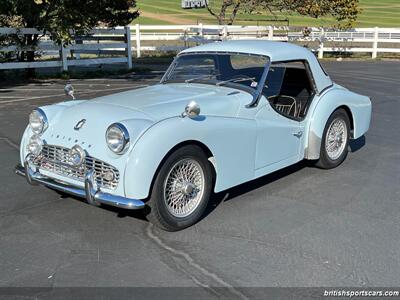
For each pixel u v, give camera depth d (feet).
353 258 11.94
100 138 12.97
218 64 17.01
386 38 78.07
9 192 16.44
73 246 12.62
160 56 74.23
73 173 13.51
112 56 59.77
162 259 11.93
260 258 11.96
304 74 18.22
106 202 12.52
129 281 10.91
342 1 70.13
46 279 10.98
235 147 14.57
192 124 13.21
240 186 17.20
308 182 17.66
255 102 15.44
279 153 16.48
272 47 17.33
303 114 17.74
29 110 30.45
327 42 83.71
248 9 76.59
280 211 14.94
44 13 46.16
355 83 44.34
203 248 12.51
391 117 29.22
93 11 47.75
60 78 47.42
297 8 70.74
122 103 14.40
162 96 15.05
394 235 13.25
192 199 13.85
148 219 13.26
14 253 12.21
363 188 17.04
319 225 13.91
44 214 14.67
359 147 22.62
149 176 12.34
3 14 45.42
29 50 46.42
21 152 15.28
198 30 74.02
